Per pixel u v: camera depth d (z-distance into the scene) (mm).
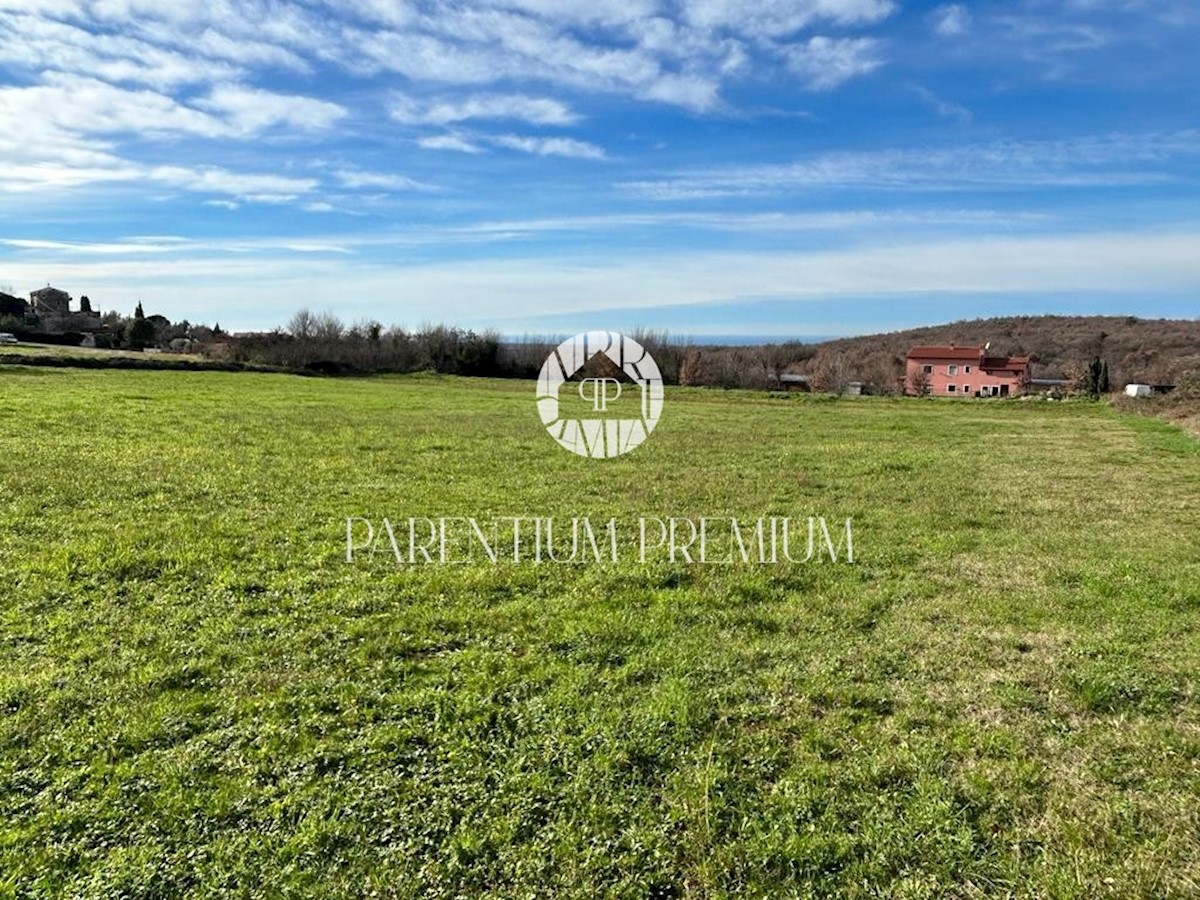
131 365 35562
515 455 14758
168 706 4301
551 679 4801
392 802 3512
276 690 4562
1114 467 14906
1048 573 7270
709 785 3682
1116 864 3180
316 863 3117
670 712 4352
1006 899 3000
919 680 4887
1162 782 3768
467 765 3814
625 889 3023
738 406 31422
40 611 5699
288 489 10578
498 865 3139
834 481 12727
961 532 9062
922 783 3715
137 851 3152
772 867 3166
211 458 12758
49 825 3297
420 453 14609
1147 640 5566
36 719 4121
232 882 3008
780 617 5984
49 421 16344
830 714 4422
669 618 5902
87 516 8500
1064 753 4035
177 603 5984
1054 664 5133
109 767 3709
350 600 6133
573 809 3492
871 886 3064
